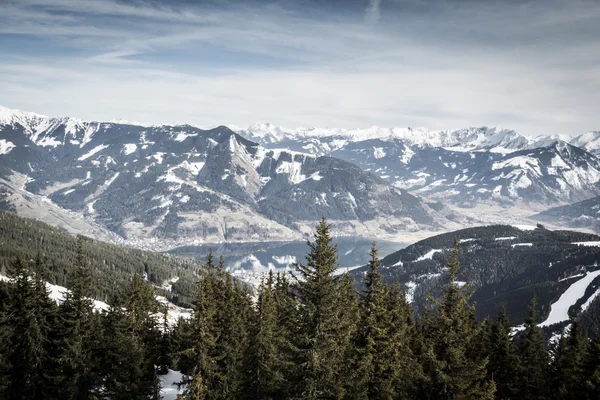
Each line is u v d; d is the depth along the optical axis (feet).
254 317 176.35
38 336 183.83
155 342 244.83
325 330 115.14
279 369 137.59
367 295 140.87
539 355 212.43
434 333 127.65
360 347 133.49
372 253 142.31
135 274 242.37
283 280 206.69
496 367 198.39
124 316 223.10
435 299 126.72
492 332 207.92
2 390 179.52
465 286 125.39
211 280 185.78
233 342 164.25
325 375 113.60
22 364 182.09
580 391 170.40
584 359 179.11
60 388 183.42
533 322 216.13
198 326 143.23
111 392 200.03
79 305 190.80
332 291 115.65
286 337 124.47
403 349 158.40
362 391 127.95
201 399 138.72
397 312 166.20
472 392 117.70
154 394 205.05
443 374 116.47
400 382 140.67
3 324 183.01
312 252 118.01
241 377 160.66
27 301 183.11
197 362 143.13
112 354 202.28
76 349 185.88
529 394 192.75
